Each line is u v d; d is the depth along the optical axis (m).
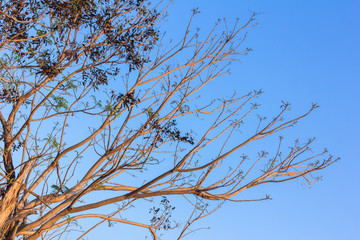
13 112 6.45
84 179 6.56
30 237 5.96
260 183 6.27
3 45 5.91
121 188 6.59
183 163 5.84
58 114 6.10
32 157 6.29
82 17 5.94
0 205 5.87
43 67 5.85
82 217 6.34
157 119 6.14
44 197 6.36
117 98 6.14
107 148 6.43
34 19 6.06
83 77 6.12
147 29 6.50
